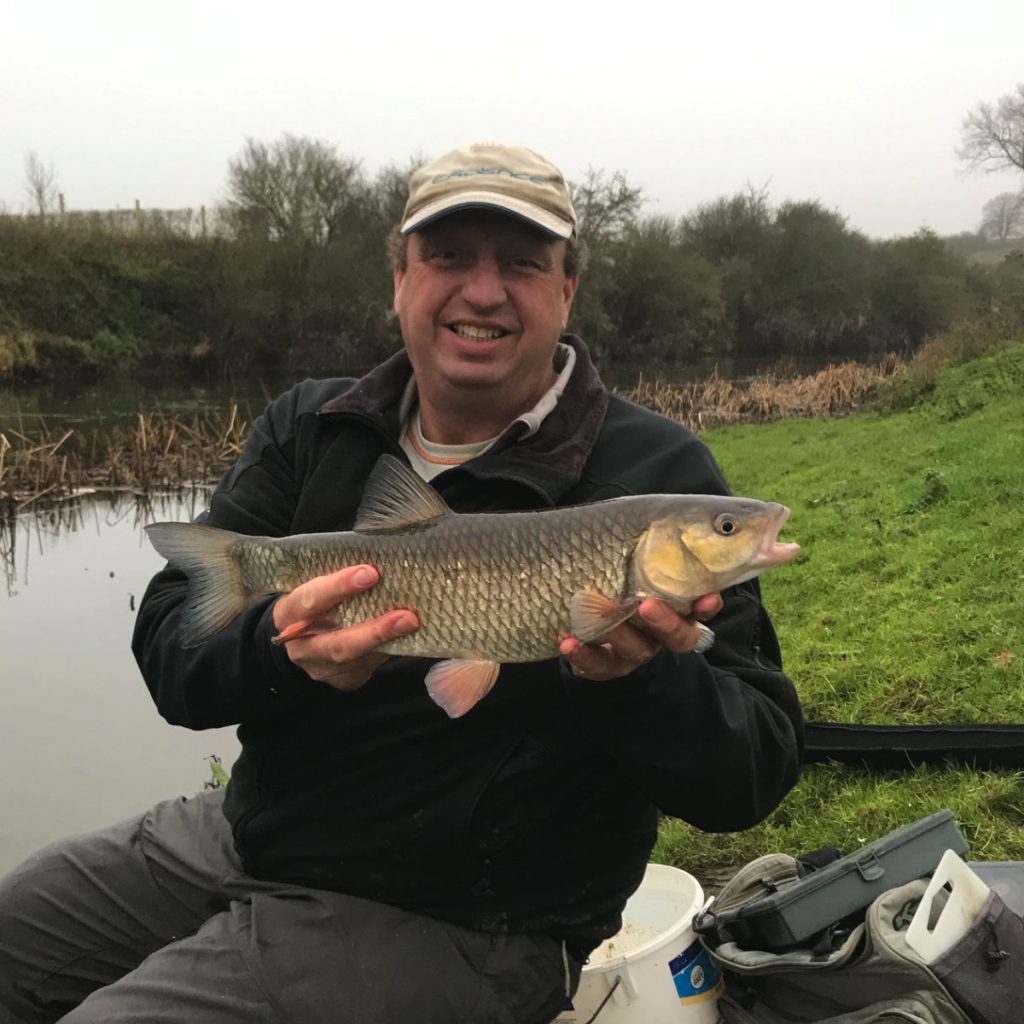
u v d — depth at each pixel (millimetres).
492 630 940
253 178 16781
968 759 1851
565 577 925
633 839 1038
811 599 3219
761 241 21578
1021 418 5969
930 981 978
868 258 21781
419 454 1165
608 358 19453
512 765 969
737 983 1189
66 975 1145
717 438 8836
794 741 1020
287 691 1000
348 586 927
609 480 1056
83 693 3033
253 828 1063
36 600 4109
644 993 1156
